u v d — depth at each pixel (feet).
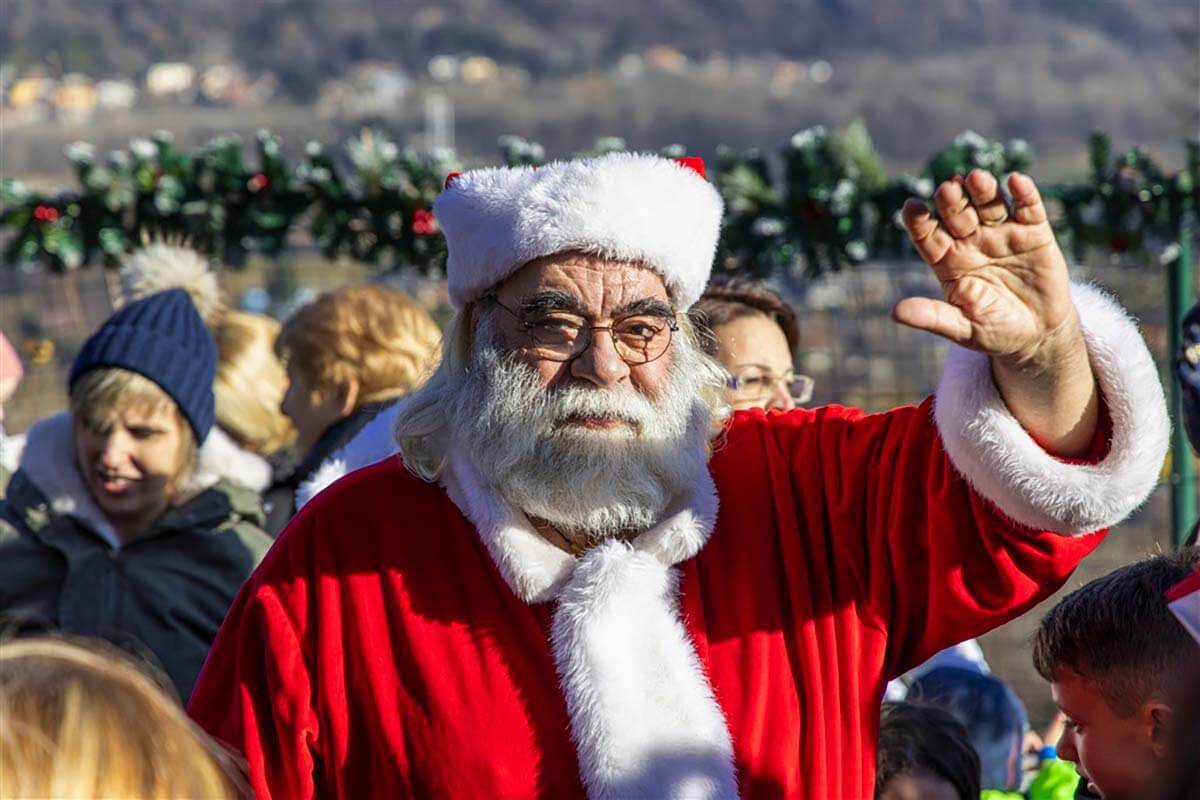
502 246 8.73
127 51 178.09
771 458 9.11
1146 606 8.41
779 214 18.08
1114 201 18.15
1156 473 7.94
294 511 12.57
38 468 13.26
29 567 13.01
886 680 8.76
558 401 8.59
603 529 8.70
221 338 15.96
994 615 8.36
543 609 8.52
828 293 20.47
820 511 8.90
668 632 8.37
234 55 199.21
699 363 9.32
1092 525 7.95
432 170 18.61
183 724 5.77
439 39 236.63
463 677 8.37
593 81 183.83
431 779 8.26
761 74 206.59
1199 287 18.89
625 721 8.11
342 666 8.57
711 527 8.73
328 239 18.83
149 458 12.96
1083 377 7.88
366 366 13.82
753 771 8.26
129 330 13.16
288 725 8.46
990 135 173.68
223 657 8.93
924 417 8.57
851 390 20.39
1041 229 7.51
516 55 241.14
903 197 18.03
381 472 9.12
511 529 8.59
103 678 5.68
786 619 8.64
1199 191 18.03
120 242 19.13
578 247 8.64
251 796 6.16
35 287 22.93
